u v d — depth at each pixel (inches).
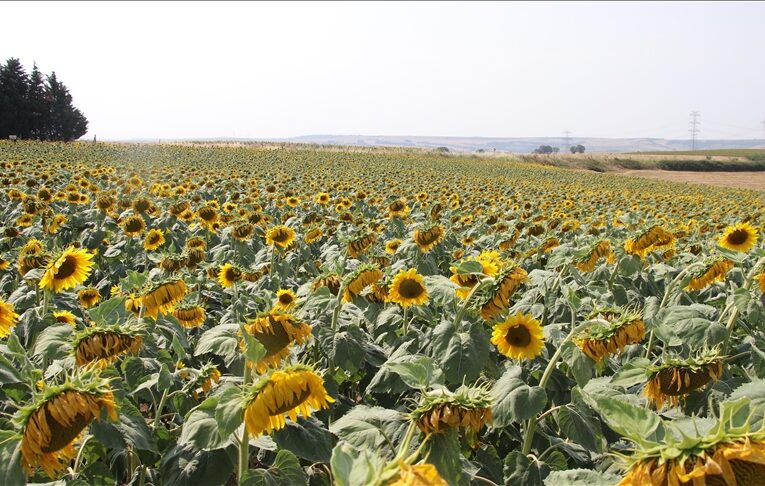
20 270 249.0
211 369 163.6
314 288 212.4
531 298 243.9
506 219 666.2
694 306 170.1
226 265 282.7
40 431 90.2
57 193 573.0
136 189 733.9
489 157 4033.0
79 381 94.9
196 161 1779.0
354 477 56.1
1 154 1525.6
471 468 117.7
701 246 394.9
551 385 178.1
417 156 3531.0
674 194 1800.0
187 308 221.6
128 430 122.2
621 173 4035.4
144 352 182.1
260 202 652.1
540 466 144.5
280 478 118.6
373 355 180.4
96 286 336.8
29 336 188.4
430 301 253.1
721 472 57.5
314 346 200.8
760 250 195.0
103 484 138.9
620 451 154.9
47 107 3624.5
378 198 742.5
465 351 159.2
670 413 146.3
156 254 328.5
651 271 314.5
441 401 98.3
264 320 134.7
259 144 4015.8
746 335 214.5
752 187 3181.6
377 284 220.4
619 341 146.8
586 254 267.7
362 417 121.6
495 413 133.4
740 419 66.2
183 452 133.6
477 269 167.9
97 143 2662.4
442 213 666.8
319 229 408.5
